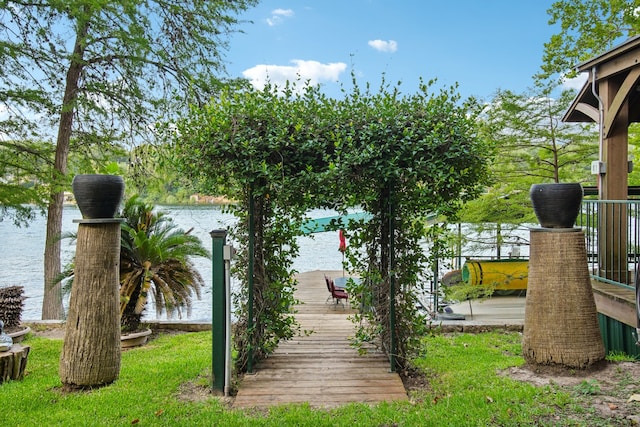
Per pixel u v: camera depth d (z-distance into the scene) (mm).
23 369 4711
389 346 4469
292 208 4469
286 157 4113
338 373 4215
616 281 5562
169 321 7488
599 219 5770
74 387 3990
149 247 7180
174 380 4160
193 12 9305
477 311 8961
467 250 9586
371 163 3967
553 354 3822
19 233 26859
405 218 4383
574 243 3840
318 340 5391
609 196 5918
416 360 4750
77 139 9523
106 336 4020
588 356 3770
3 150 8617
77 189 3941
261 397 3682
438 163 3910
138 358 5340
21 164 8703
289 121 4016
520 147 9961
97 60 9039
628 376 3588
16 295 6844
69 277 7785
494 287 8672
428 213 4336
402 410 3322
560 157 9969
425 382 4113
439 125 3805
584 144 9695
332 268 17172
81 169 9695
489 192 9477
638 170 10094
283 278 4715
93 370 3955
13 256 18000
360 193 4180
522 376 3822
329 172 3828
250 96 4137
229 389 3834
